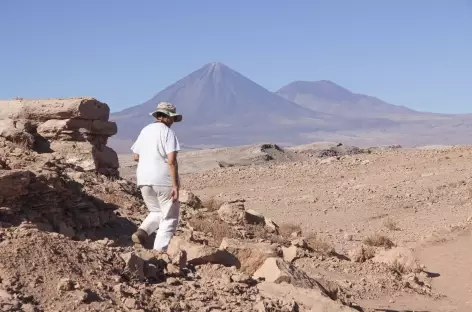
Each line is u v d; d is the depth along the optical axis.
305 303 7.49
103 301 5.99
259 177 36.09
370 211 25.17
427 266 15.01
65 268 6.31
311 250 14.88
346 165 36.47
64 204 10.98
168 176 7.92
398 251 14.30
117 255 7.00
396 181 30.34
